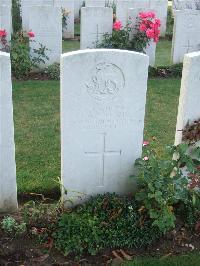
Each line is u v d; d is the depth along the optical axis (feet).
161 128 8.17
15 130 7.83
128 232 5.10
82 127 5.28
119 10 13.69
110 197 5.55
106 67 5.03
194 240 5.24
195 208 5.48
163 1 15.25
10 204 5.49
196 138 5.55
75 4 17.51
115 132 5.42
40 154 6.98
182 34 11.48
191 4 16.84
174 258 4.93
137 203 5.48
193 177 5.21
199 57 5.18
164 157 6.97
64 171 5.47
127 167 5.66
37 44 10.96
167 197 5.15
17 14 15.70
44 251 4.93
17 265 4.76
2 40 10.56
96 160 5.52
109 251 5.02
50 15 10.71
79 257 4.91
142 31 11.27
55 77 10.66
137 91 5.24
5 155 5.20
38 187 6.04
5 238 5.02
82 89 5.07
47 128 7.97
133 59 5.07
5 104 4.94
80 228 5.05
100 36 11.58
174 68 11.33
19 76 10.62
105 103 5.22
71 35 15.33
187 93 5.34
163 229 5.07
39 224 5.19
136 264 4.82
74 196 5.59
